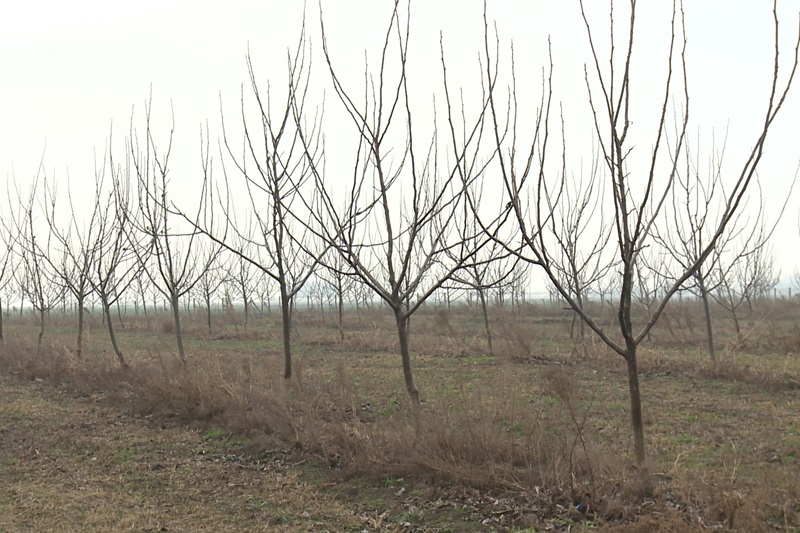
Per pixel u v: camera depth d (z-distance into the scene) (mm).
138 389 10047
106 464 7031
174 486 6266
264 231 10539
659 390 10539
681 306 19328
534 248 4883
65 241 18422
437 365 13688
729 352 13172
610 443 6676
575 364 13398
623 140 4641
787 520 4539
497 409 6773
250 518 5402
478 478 5609
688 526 4402
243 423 7863
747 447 7016
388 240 6715
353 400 8062
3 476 6672
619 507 4922
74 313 39938
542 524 4922
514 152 5059
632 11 4484
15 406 9969
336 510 5512
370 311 31000
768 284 30969
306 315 33250
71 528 5250
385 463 6176
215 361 10125
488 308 29000
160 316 30688
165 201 11367
